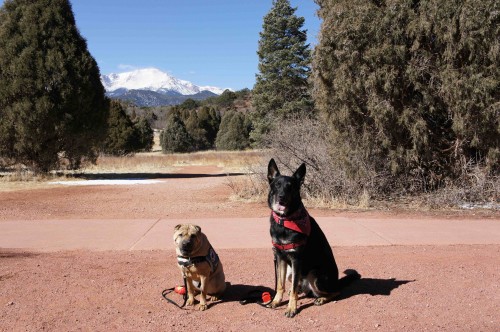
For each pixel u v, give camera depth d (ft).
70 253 25.79
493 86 37.32
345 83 40.81
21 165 78.95
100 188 60.34
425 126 39.86
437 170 43.24
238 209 40.40
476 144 39.75
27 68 70.08
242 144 196.54
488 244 27.09
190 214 38.14
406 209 38.75
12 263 23.56
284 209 16.62
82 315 16.93
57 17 72.84
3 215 38.47
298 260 17.10
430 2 38.93
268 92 131.85
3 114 72.38
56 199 49.08
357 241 27.96
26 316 16.80
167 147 193.06
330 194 42.11
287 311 17.01
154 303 18.21
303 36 134.10
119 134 151.64
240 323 16.34
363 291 19.39
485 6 37.32
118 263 23.61
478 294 18.75
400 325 15.92
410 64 39.50
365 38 40.29
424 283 20.17
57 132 73.15
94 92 75.31
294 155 44.73
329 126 44.62
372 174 42.01
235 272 22.26
